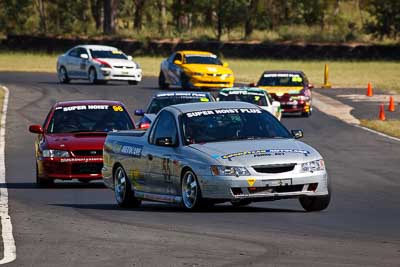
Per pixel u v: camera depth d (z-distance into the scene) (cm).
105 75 14812
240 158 4100
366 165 7062
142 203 5184
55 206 4819
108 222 3925
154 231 3575
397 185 5850
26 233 3572
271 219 3969
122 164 4831
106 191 5834
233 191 4066
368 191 5509
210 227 3688
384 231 3575
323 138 9094
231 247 3138
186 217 4059
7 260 2930
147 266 2792
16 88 14200
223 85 14012
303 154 4156
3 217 4150
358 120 10781
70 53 15388
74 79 15325
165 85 14550
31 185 6234
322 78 17100
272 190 4078
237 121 4441
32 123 10431
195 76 13900
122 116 6328
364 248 3105
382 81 16500
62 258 2959
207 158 4147
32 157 8075
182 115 4484
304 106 11119
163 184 4481
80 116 6300
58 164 5925
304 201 4362
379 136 9244
